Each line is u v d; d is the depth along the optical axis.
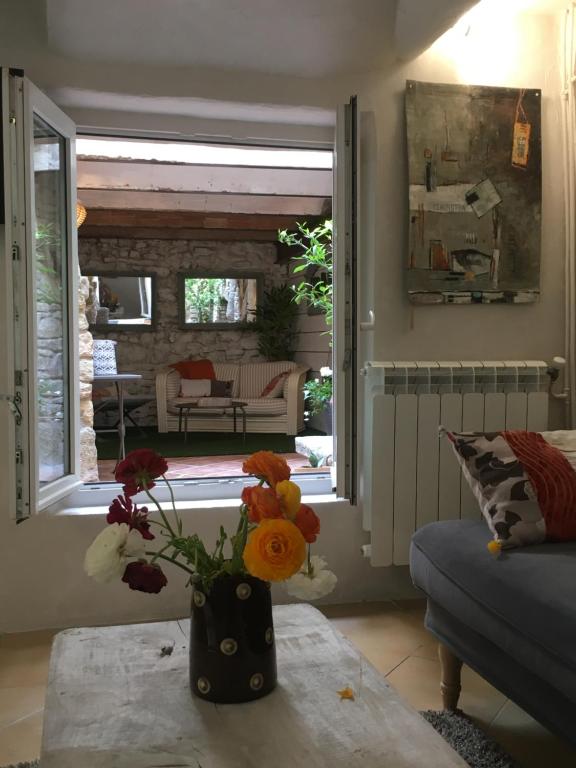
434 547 2.24
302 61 3.05
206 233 9.23
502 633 1.82
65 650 1.56
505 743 2.06
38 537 2.96
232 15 2.85
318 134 3.32
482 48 3.25
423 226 3.17
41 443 2.81
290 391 8.45
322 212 7.96
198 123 3.21
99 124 3.13
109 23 2.81
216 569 1.33
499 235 3.25
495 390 3.15
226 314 9.73
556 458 2.24
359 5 2.89
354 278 2.93
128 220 8.17
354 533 3.22
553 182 3.36
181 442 8.03
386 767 1.11
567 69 3.25
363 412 3.12
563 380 3.39
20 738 2.10
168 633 1.66
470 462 2.28
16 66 2.89
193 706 1.30
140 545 1.31
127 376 6.60
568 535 2.10
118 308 9.42
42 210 2.83
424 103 3.16
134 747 1.16
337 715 1.26
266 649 1.34
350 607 3.17
